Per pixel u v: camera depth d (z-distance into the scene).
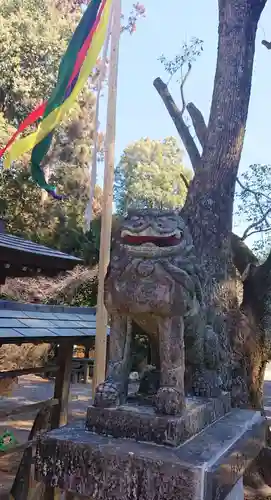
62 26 14.20
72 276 13.89
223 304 5.04
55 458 1.83
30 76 12.88
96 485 1.70
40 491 4.08
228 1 5.46
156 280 1.98
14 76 12.54
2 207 13.51
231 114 5.32
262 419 2.73
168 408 1.88
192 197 5.32
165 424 1.80
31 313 4.43
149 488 1.59
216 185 5.23
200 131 6.60
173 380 1.95
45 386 13.20
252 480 5.02
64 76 4.93
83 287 14.20
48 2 14.33
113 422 1.91
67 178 14.69
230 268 5.38
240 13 5.42
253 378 5.61
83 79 4.78
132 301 2.00
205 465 1.59
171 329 2.00
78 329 4.57
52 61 12.98
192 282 2.07
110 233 4.25
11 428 8.05
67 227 14.48
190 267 2.09
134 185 18.91
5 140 11.09
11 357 12.84
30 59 12.91
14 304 4.37
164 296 1.96
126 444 1.79
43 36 12.89
